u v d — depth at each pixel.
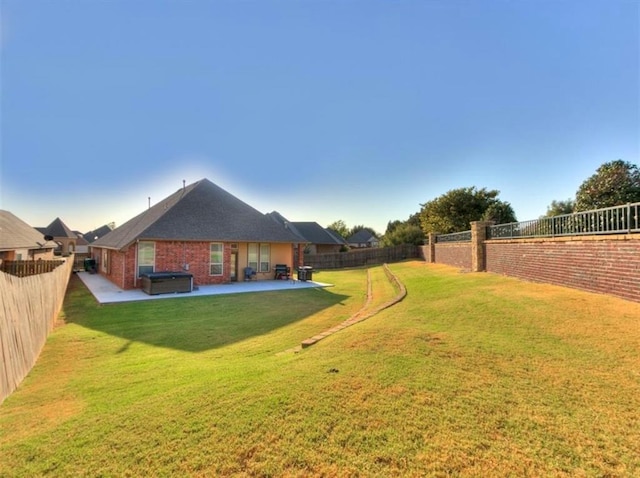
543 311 6.63
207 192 21.30
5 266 13.71
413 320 6.89
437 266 21.31
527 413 3.23
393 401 3.51
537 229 10.99
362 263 35.06
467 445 2.81
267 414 3.34
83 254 31.47
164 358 6.40
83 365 6.15
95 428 3.34
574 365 4.24
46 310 8.19
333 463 2.66
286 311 11.44
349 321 8.20
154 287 15.06
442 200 33.41
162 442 2.99
